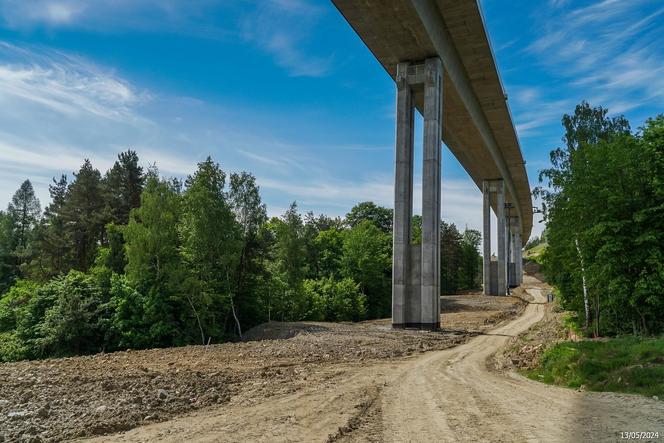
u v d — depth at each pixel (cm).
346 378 1498
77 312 3522
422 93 3975
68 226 6178
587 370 1416
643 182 2020
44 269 6109
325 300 5844
